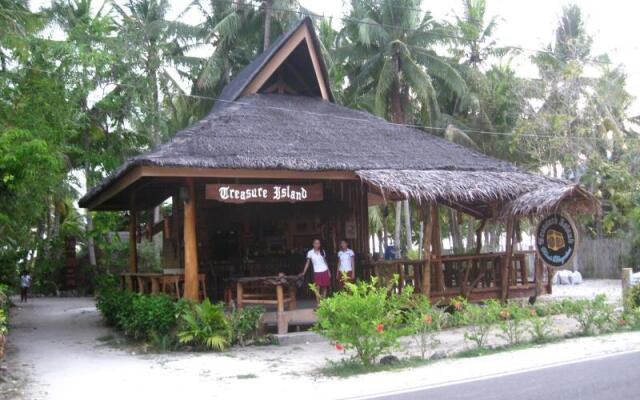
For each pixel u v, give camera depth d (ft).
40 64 53.01
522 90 97.66
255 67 59.11
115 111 98.37
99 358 39.47
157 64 98.12
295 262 58.23
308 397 27.14
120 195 60.90
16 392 29.96
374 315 33.65
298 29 58.65
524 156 106.52
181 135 46.60
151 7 109.91
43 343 47.26
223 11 110.22
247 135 47.96
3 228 62.85
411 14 101.81
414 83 98.99
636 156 94.48
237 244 57.72
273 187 44.98
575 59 95.40
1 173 43.86
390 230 157.38
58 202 111.04
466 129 108.58
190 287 44.11
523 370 30.96
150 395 28.81
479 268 55.16
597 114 93.56
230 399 27.53
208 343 40.27
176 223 57.62
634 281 55.47
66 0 100.89
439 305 52.26
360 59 105.60
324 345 42.04
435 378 29.81
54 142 52.80
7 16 53.31
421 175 47.85
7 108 48.70
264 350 40.60
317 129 53.01
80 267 114.93
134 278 58.03
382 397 26.16
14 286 90.33
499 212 52.42
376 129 57.21
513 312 40.83
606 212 108.99
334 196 59.11
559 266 48.39
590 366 31.19
